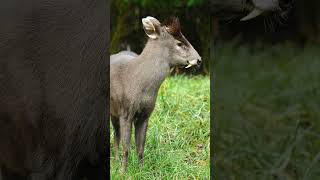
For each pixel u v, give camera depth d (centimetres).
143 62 590
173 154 642
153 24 588
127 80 590
